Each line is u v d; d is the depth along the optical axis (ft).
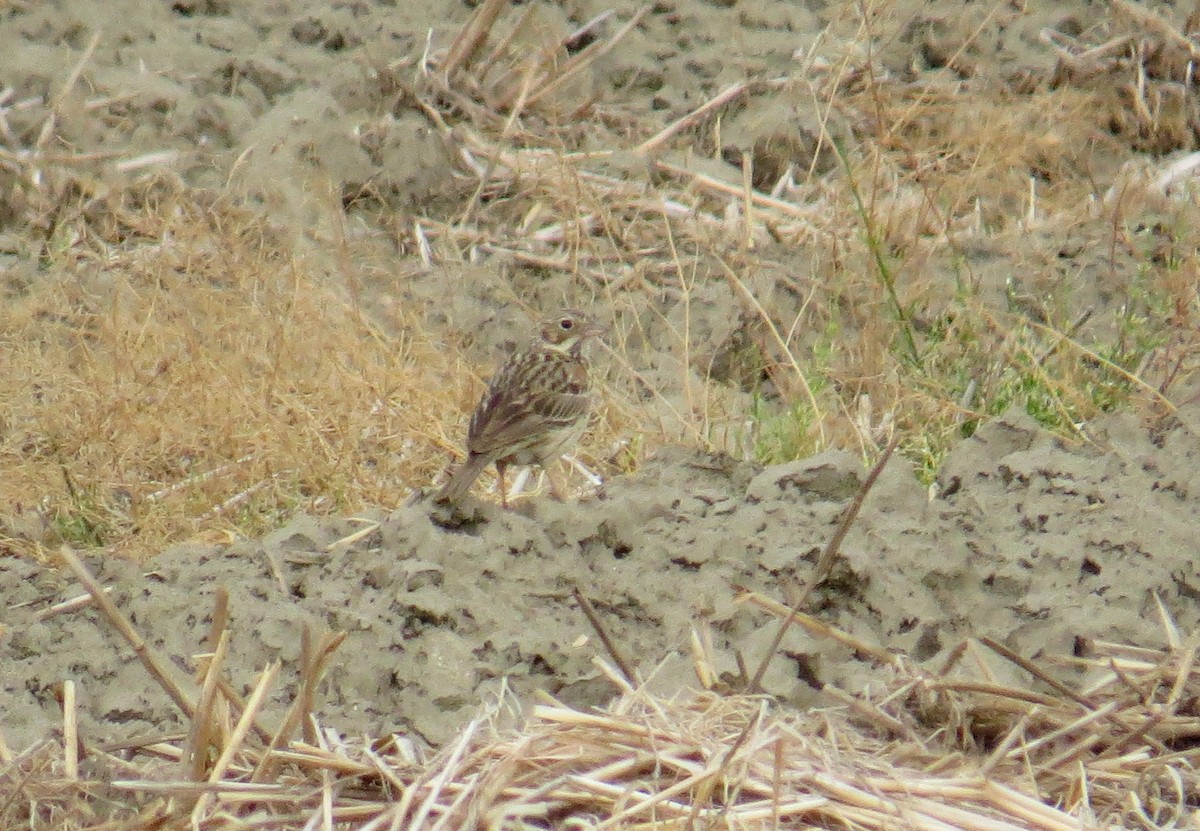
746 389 67.51
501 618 46.85
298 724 41.91
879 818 39.22
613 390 65.26
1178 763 41.65
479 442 53.72
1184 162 80.38
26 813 40.45
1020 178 80.07
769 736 40.01
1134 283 71.05
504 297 70.64
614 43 85.40
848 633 47.44
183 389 60.95
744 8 88.84
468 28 81.87
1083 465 54.08
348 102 79.10
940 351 66.90
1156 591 48.91
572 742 40.91
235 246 68.69
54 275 69.67
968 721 42.98
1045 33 87.45
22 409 61.62
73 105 77.15
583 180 77.20
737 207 76.54
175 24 84.33
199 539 56.80
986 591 49.47
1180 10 89.35
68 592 49.34
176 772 41.73
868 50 80.74
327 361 62.90
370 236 73.20
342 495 58.34
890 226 73.36
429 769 40.29
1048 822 39.42
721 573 49.06
